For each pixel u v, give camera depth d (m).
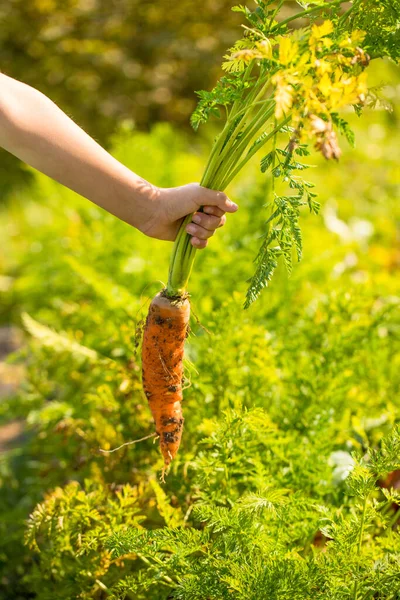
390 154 4.47
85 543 1.56
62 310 2.82
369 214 3.88
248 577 1.33
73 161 1.39
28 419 2.13
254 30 1.28
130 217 1.45
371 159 4.37
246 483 1.76
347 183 4.21
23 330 3.77
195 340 2.16
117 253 2.91
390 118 4.95
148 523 1.79
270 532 1.52
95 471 1.95
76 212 3.38
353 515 1.50
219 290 2.60
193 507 1.72
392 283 2.83
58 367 2.37
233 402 1.91
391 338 2.45
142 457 1.96
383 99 1.29
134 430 1.98
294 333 2.27
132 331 2.12
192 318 2.32
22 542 2.08
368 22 1.32
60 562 1.68
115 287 2.44
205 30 5.86
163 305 1.51
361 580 1.37
